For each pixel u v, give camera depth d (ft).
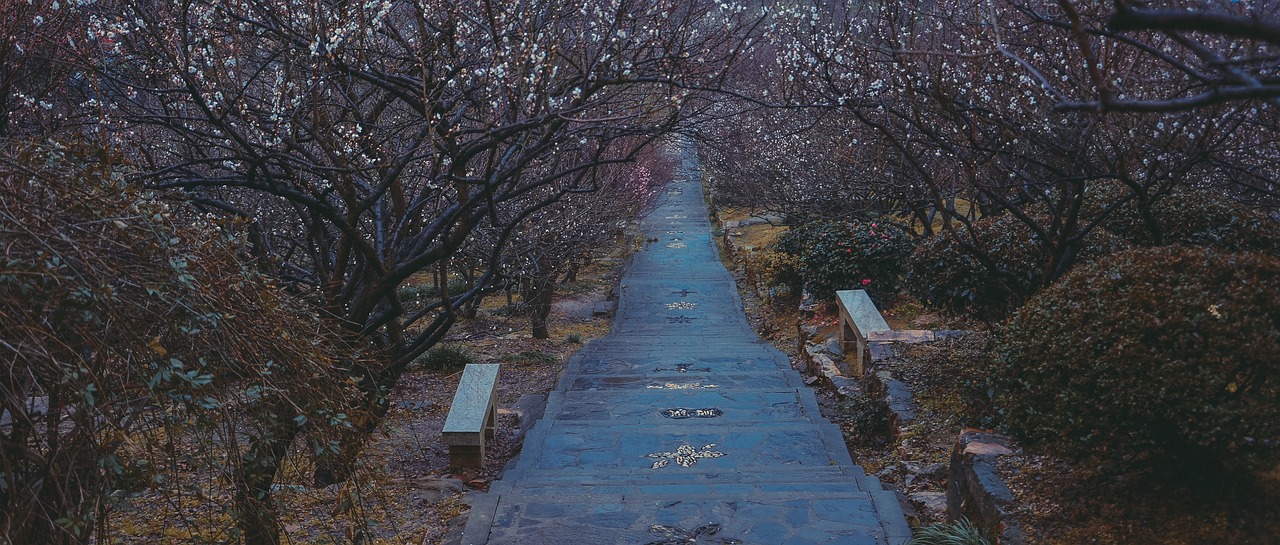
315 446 13.48
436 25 24.18
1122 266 18.81
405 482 27.61
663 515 22.45
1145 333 17.22
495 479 29.07
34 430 9.89
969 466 21.81
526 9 23.16
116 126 22.21
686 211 146.00
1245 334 16.43
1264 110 23.43
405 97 24.08
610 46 24.41
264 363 12.42
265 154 22.00
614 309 78.18
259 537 14.53
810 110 41.22
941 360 33.50
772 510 22.47
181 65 20.74
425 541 22.67
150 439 11.37
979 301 31.73
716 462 29.35
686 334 66.13
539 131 26.27
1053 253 26.55
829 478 26.18
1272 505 17.79
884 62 26.71
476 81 23.89
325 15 21.62
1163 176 23.56
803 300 60.95
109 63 21.49
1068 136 25.30
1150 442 17.53
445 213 26.55
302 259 37.29
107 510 11.33
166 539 19.80
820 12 26.50
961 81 25.82
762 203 80.07
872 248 56.39
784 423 33.37
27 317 9.86
